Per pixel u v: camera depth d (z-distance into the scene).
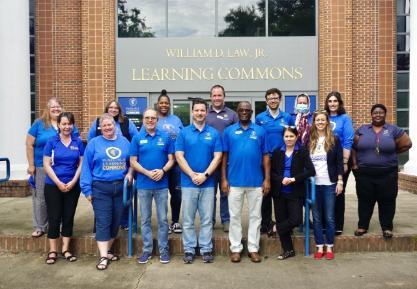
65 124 6.02
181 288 5.26
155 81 14.01
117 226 6.13
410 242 6.54
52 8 14.02
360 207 6.59
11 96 10.41
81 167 6.11
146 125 5.95
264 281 5.45
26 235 6.60
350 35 13.47
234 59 13.98
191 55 14.01
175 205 6.93
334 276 5.59
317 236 6.25
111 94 13.81
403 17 14.35
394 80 13.92
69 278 5.59
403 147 6.54
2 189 10.14
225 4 14.07
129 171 6.15
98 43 13.62
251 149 5.99
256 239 6.16
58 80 14.10
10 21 10.39
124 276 5.64
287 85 13.92
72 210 6.23
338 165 6.18
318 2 13.79
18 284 5.41
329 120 6.43
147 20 14.10
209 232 6.10
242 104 5.98
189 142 5.95
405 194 10.38
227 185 6.17
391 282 5.39
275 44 13.94
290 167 6.07
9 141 10.41
